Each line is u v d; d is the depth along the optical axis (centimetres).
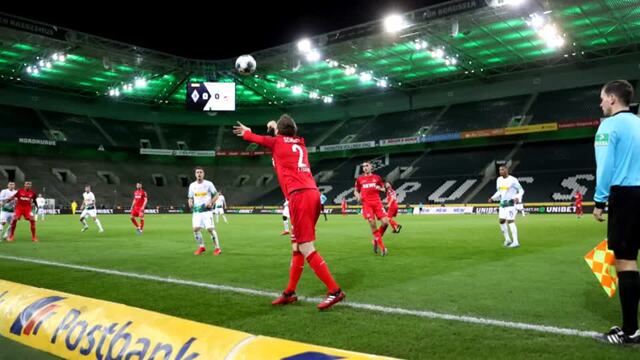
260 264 829
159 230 1858
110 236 1528
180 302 507
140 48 3684
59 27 3148
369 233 1625
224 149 5344
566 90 4303
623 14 2964
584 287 580
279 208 4459
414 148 4994
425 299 514
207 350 265
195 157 5441
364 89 4938
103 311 331
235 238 1444
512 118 4281
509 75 4578
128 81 4466
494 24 3072
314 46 3391
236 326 408
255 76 4284
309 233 478
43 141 4303
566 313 446
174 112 5559
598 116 3862
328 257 918
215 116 5631
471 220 2520
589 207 3244
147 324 302
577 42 3544
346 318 432
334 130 5309
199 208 1002
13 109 4616
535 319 423
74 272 731
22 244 1234
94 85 4638
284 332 388
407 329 394
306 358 238
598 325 402
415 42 3378
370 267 776
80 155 4919
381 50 3597
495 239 1309
